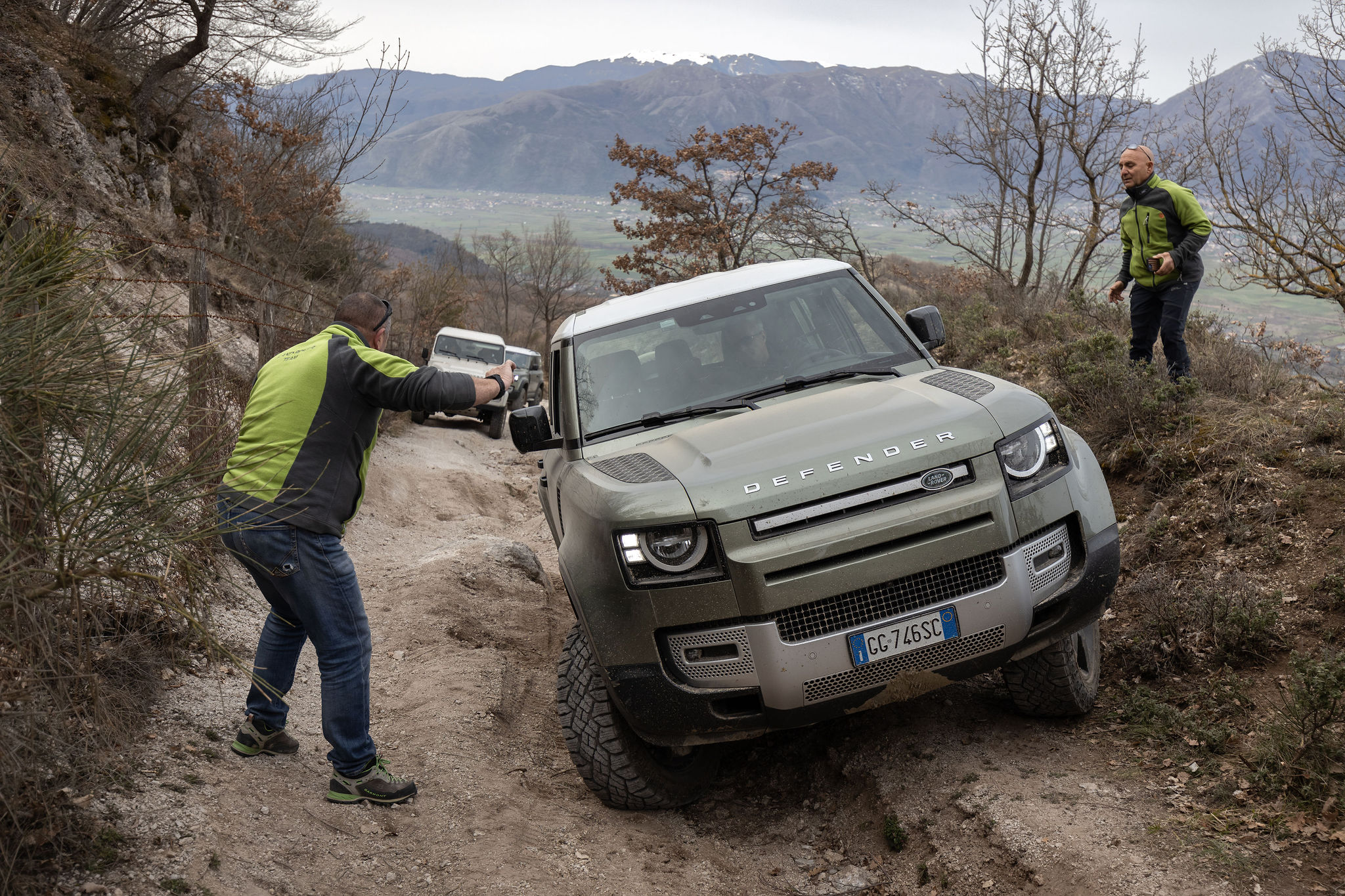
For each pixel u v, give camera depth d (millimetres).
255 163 19516
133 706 3217
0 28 13938
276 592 3303
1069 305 10945
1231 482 4766
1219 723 3320
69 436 2557
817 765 3904
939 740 3660
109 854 2469
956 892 2838
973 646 3100
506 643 5816
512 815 3471
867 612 3070
